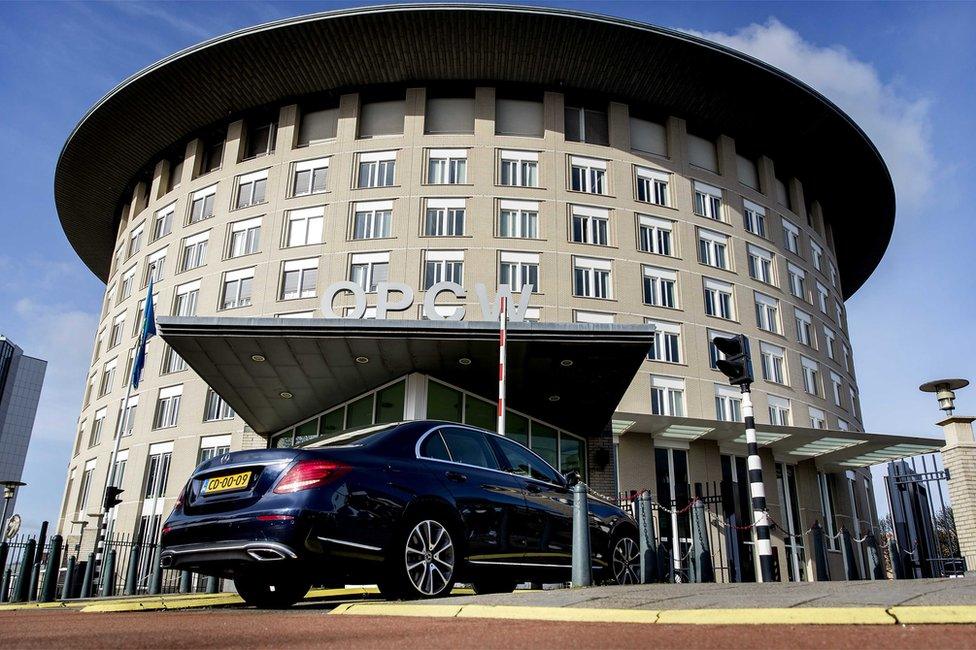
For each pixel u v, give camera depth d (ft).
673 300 100.48
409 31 99.55
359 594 28.91
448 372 48.57
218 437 94.38
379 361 46.91
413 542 18.85
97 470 105.19
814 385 110.83
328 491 17.25
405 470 19.42
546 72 104.83
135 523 94.48
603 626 11.83
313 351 45.21
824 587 16.40
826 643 9.41
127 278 119.96
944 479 51.67
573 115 107.96
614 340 42.91
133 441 100.83
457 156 102.37
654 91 107.96
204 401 97.09
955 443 50.78
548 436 57.41
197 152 115.65
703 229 106.52
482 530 20.77
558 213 99.55
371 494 18.11
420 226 97.81
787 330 108.78
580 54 102.27
